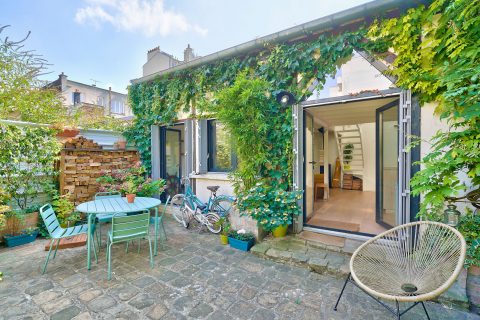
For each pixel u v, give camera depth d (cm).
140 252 330
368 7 299
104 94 2027
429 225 211
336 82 346
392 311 189
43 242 369
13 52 405
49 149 415
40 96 459
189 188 482
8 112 419
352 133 781
